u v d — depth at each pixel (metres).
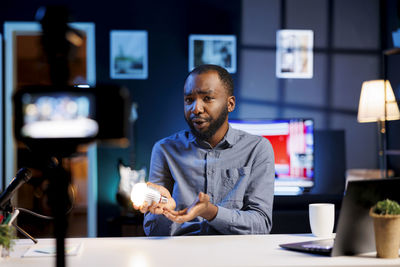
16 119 0.60
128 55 4.74
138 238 1.29
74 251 1.07
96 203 4.64
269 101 4.92
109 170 4.66
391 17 4.86
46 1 4.66
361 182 1.05
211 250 1.11
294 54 4.94
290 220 2.00
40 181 4.70
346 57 5.00
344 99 5.00
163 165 1.59
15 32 4.73
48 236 4.68
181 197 1.54
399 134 4.53
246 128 4.39
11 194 1.14
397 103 4.08
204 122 1.47
